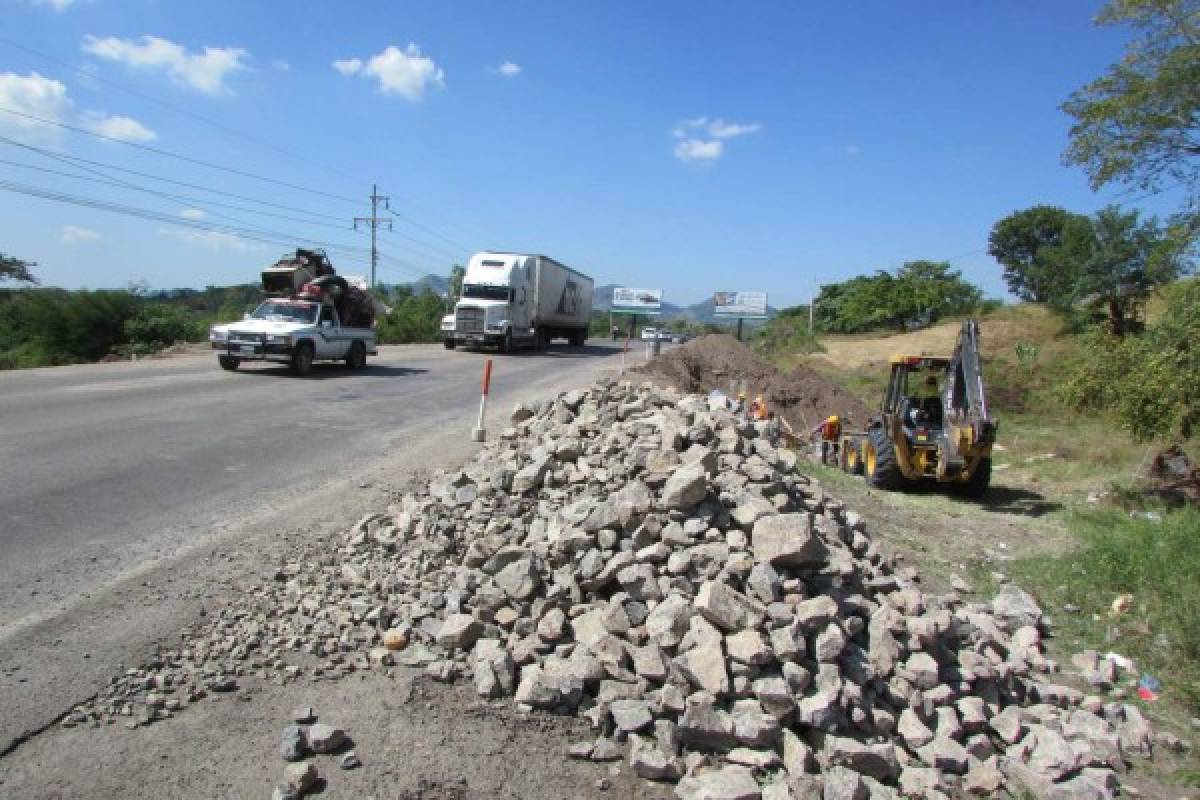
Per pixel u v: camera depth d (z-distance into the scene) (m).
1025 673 5.95
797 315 79.94
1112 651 6.71
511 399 17.17
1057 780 4.50
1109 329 16.88
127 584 5.64
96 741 3.83
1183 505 12.37
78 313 32.12
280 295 23.81
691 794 3.76
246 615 5.18
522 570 5.23
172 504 7.79
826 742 4.18
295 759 3.81
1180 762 4.99
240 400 15.16
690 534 5.38
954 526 11.01
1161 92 17.11
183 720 4.06
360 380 19.73
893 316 56.72
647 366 22.58
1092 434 21.06
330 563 6.15
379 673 4.65
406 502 7.21
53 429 11.21
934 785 4.15
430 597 5.34
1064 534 10.85
